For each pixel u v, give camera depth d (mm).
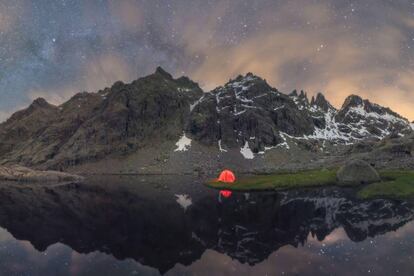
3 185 126188
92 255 33656
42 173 161375
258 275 27703
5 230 44781
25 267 30328
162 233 42594
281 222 48312
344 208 59562
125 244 37469
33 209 62000
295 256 32750
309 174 112938
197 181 136375
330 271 28531
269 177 112188
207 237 40219
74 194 89000
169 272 28500
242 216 53250
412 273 27891
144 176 182250
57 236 41500
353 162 101375
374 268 29125
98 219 51781
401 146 156000
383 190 77812
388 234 40875
